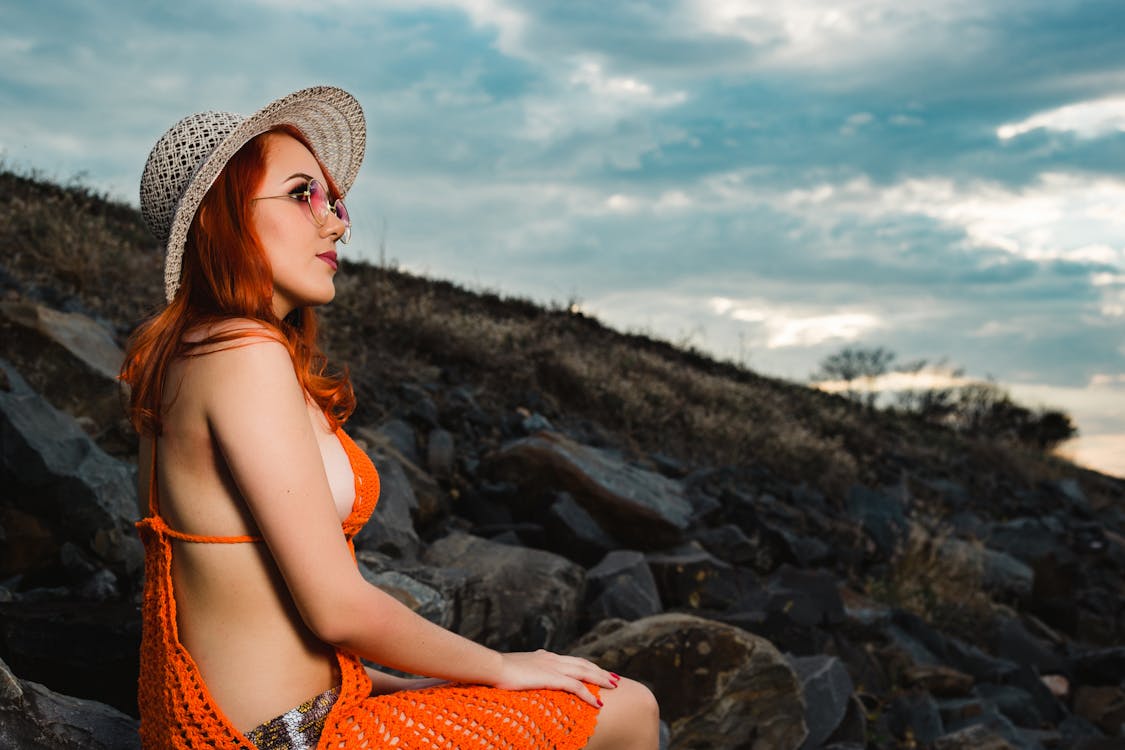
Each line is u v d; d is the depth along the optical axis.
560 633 4.56
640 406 10.41
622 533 6.46
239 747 1.67
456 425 7.66
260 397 1.62
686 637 3.64
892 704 5.35
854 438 14.08
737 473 9.57
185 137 1.81
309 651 1.75
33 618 2.76
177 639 1.70
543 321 13.70
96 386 4.98
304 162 1.87
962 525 10.90
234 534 1.69
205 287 1.77
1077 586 9.70
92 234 8.33
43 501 3.75
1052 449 21.45
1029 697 6.06
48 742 2.04
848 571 7.87
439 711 1.81
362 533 4.54
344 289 9.81
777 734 3.62
